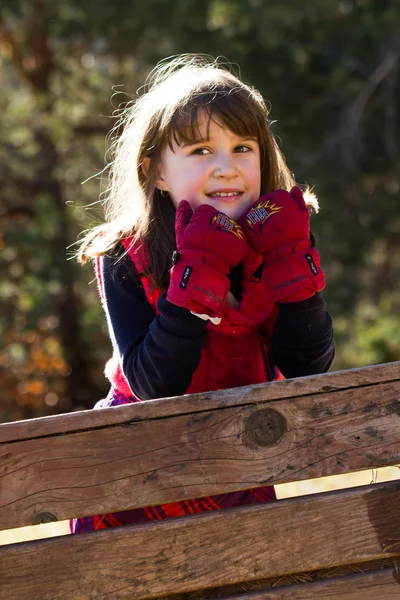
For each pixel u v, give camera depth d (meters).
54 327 16.23
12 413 16.02
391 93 13.36
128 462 2.20
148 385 2.50
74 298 16.02
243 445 2.22
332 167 13.15
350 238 13.65
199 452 2.21
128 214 2.79
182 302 2.36
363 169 13.52
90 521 2.59
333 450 2.24
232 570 2.21
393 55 13.07
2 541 4.49
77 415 2.20
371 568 2.27
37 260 15.05
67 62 15.37
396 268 15.96
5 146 14.66
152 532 2.20
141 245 2.70
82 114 15.34
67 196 15.82
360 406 2.25
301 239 2.49
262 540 2.22
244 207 2.66
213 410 2.23
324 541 2.23
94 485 2.19
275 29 12.77
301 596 2.23
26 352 15.47
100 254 2.77
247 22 12.68
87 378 16.61
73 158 15.68
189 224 2.45
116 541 2.19
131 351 2.57
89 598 2.18
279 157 2.99
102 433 2.20
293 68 13.19
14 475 2.18
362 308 15.11
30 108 14.78
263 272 2.49
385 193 13.74
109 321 2.71
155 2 12.91
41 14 14.48
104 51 14.49
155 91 2.82
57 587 2.17
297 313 2.50
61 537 2.20
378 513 2.25
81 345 16.38
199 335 2.46
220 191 2.62
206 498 2.55
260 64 13.05
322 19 13.04
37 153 14.94
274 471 2.22
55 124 14.37
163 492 2.20
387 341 13.24
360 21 13.16
